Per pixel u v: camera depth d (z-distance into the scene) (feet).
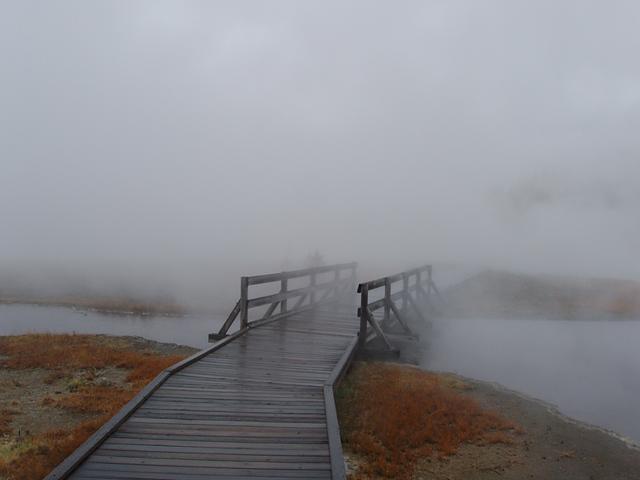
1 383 37.99
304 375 31.91
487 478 24.23
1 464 22.71
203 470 19.40
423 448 26.61
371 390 34.45
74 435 25.89
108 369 42.96
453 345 60.13
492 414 32.12
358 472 23.58
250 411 25.41
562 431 30.58
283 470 19.56
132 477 18.78
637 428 34.27
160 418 24.26
